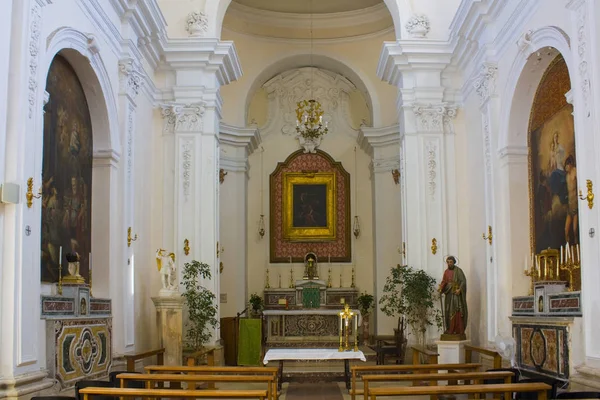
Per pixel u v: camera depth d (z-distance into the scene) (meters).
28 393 8.48
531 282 12.73
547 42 10.98
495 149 13.82
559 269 11.32
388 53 16.89
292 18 22.92
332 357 13.19
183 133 16.44
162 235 16.23
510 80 12.91
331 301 23.14
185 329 15.45
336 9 22.88
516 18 12.52
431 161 16.64
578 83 9.50
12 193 8.50
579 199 9.38
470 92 16.02
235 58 17.33
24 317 8.64
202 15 16.73
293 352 13.49
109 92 12.83
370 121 23.64
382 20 22.61
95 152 12.93
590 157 9.16
